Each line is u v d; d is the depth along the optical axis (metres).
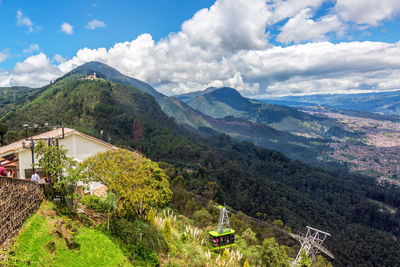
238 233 49.16
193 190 85.12
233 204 94.88
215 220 47.12
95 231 15.88
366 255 83.00
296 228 85.44
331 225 100.62
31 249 11.23
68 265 12.16
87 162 18.41
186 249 21.73
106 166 18.05
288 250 52.75
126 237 17.08
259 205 96.50
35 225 12.59
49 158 15.32
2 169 13.70
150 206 21.52
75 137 26.08
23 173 21.83
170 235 21.88
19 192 12.07
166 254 19.06
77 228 14.98
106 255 14.55
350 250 83.19
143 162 20.94
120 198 18.83
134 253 16.39
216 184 90.62
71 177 15.50
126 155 19.83
